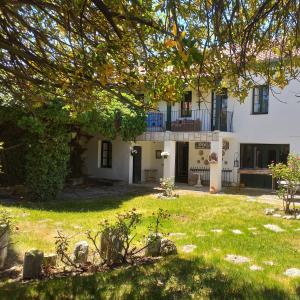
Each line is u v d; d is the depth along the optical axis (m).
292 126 19.94
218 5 4.14
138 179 24.66
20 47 5.62
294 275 7.06
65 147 16.39
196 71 5.09
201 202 16.05
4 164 17.75
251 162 21.55
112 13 4.62
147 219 12.12
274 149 20.81
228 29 4.36
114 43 5.07
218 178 19.95
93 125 17.81
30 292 6.27
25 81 6.63
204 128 22.33
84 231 10.65
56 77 5.96
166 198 17.16
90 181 23.38
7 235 8.17
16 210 13.45
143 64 5.25
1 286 6.72
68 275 7.29
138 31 4.83
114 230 8.07
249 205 15.19
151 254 8.46
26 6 5.71
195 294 6.00
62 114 14.76
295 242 9.50
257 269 7.36
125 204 15.59
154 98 5.50
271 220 12.23
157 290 6.19
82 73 5.31
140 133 22.09
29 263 7.24
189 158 23.86
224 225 11.41
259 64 5.78
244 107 21.45
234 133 21.64
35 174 15.80
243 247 8.90
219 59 4.99
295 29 4.66
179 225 11.41
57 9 5.09
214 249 8.76
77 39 5.52
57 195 17.38
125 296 6.00
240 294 5.98
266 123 20.75
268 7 4.65
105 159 24.72
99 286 6.45
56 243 8.13
